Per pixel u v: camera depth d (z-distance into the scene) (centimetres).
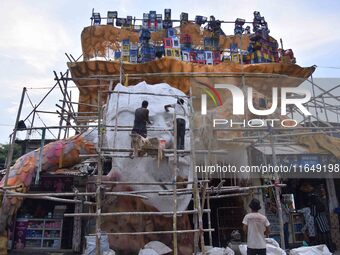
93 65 1499
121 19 1827
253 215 771
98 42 1728
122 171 959
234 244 941
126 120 974
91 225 1270
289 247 1155
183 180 928
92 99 1545
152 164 916
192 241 999
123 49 1653
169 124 948
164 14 1819
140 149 764
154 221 980
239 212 1284
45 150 1208
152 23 1811
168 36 1686
